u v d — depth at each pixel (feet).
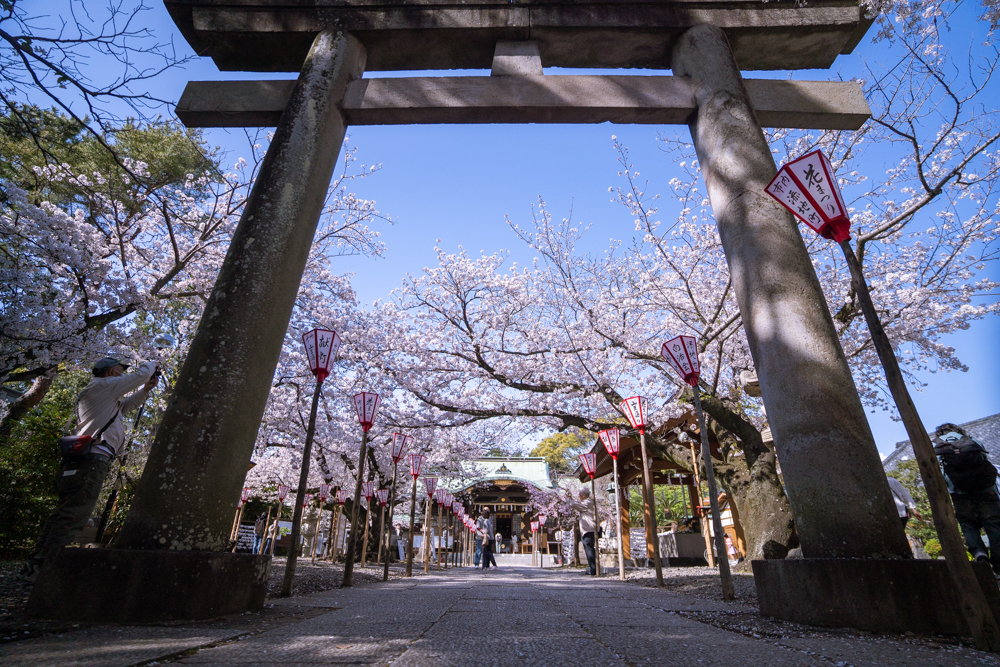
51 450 26.04
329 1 15.99
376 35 16.02
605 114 15.24
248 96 14.58
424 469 55.47
